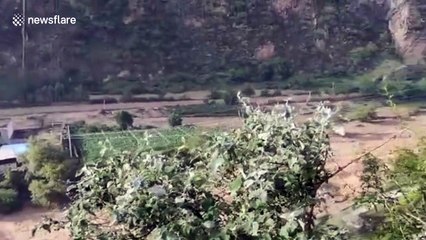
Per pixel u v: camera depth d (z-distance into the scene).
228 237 2.45
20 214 13.93
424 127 14.87
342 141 15.88
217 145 2.77
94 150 16.03
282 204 2.70
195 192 2.65
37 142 16.36
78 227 2.80
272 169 2.64
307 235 2.61
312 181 2.79
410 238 3.23
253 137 2.80
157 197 2.55
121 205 2.58
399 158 4.27
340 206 5.28
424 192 3.55
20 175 14.95
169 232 2.46
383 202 3.65
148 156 2.84
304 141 2.76
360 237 4.48
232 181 2.71
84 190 2.92
